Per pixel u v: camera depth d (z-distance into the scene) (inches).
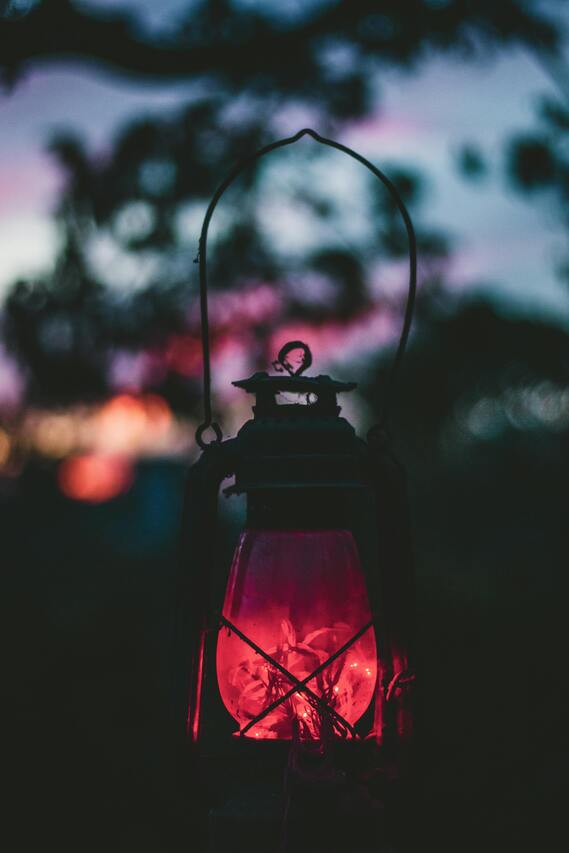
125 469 780.6
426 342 160.2
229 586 57.3
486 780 189.3
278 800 54.4
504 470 470.0
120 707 269.6
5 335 163.2
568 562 420.5
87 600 443.8
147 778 215.3
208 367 57.0
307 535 55.9
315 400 57.5
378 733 57.1
